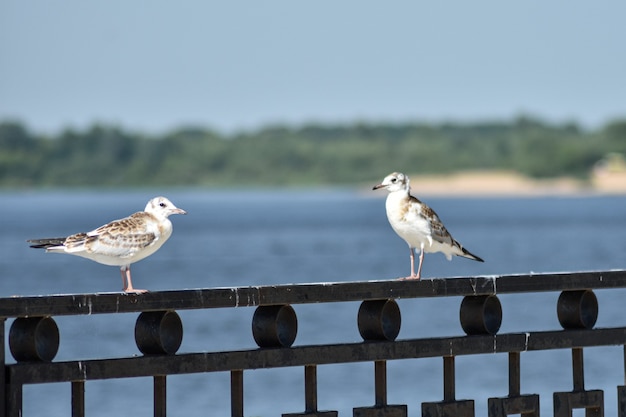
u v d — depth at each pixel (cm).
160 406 835
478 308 943
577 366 980
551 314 3025
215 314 3014
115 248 951
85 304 805
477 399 1919
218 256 6225
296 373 2178
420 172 19975
